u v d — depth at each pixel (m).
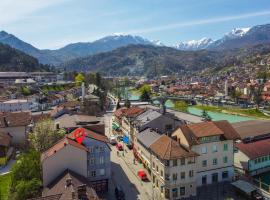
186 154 77.75
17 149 113.62
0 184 82.44
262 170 96.94
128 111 144.75
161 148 80.50
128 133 128.75
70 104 185.88
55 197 55.31
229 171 87.19
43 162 72.06
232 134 87.94
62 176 70.50
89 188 66.88
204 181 84.44
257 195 74.88
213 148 84.62
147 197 77.69
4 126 116.56
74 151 74.31
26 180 71.19
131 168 97.69
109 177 83.19
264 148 98.88
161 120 107.75
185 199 77.00
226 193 79.38
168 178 76.75
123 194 75.88
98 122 114.06
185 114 167.38
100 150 82.06
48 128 99.56
